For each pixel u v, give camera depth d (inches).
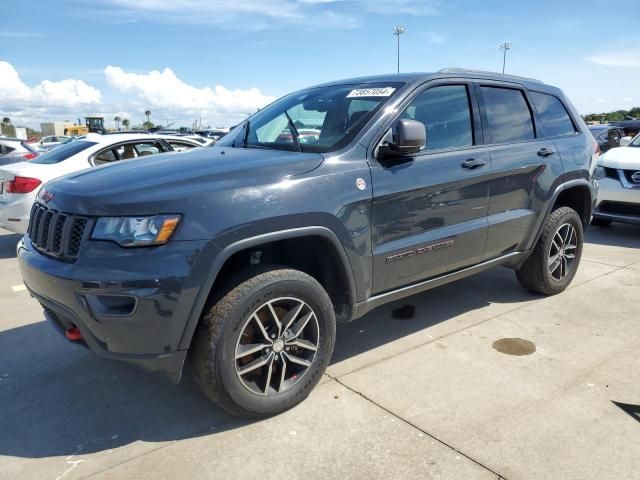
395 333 157.9
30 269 108.4
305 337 118.6
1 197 267.0
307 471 96.1
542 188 169.5
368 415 113.4
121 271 94.2
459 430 107.3
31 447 105.3
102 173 115.0
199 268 97.3
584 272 219.0
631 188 277.0
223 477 95.0
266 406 110.3
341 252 116.5
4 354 147.9
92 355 146.3
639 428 106.9
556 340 150.6
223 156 122.3
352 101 138.4
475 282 205.3
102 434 109.3
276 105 162.4
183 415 115.6
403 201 128.4
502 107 162.4
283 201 106.8
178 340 98.7
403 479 93.4
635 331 156.3
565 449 100.6
